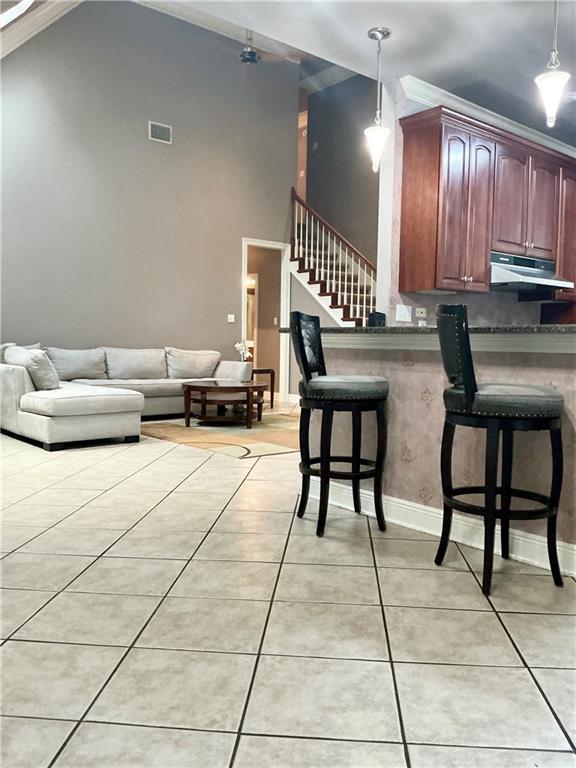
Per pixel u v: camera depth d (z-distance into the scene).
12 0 5.16
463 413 2.21
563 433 2.33
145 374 7.05
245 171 8.27
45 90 6.51
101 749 1.29
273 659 1.67
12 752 1.28
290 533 2.79
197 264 7.88
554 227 5.32
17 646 1.73
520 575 2.30
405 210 4.51
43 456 4.61
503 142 4.75
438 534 2.79
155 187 7.44
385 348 3.02
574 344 2.26
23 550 2.53
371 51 3.79
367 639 1.78
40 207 6.55
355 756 1.28
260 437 5.57
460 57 3.87
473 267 4.57
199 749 1.30
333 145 9.23
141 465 4.30
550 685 1.55
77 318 6.90
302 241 8.73
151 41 7.30
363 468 3.14
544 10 3.24
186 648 1.72
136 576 2.26
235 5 3.21
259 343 9.76
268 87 8.45
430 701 1.48
